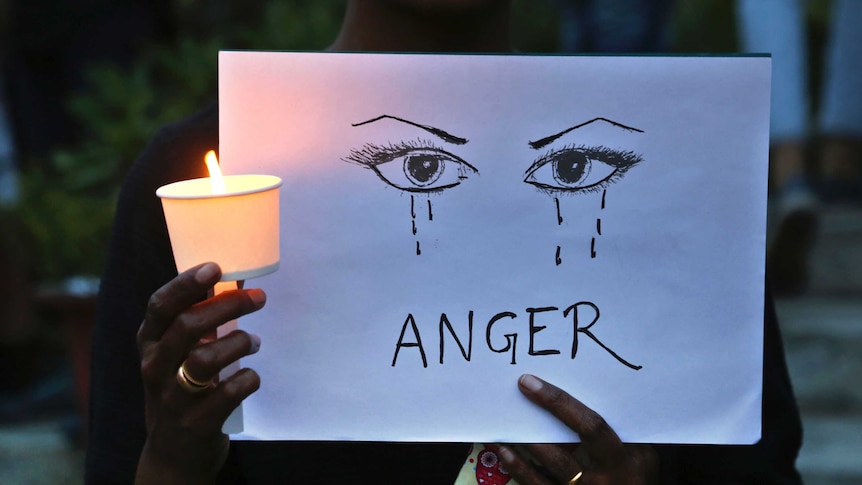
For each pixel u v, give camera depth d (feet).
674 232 5.31
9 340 16.74
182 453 4.92
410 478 5.64
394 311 5.34
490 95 5.26
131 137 14.89
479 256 5.33
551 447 5.28
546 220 5.32
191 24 19.42
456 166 5.29
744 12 19.70
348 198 5.30
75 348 13.61
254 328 5.34
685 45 26.45
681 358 5.35
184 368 4.71
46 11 18.10
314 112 5.24
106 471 5.53
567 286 5.33
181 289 4.55
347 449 5.65
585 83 5.25
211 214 4.53
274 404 5.37
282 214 5.29
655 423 5.36
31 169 17.31
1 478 13.92
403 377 5.36
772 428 6.04
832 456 14.35
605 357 5.35
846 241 21.72
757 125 5.26
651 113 5.26
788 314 19.10
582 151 5.28
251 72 5.22
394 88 5.24
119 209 5.76
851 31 20.48
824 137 21.86
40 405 16.89
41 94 18.70
